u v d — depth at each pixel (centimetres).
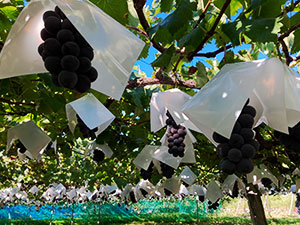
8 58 102
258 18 150
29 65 105
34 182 1182
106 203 2220
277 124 114
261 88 114
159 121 226
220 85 112
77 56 94
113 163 615
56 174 886
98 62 109
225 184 527
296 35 160
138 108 344
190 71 248
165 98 220
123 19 148
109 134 354
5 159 748
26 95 240
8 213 1927
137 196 738
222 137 111
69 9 93
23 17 99
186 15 164
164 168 329
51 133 369
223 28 160
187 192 793
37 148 262
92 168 657
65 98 260
